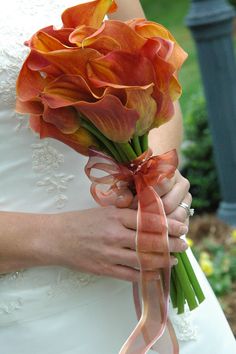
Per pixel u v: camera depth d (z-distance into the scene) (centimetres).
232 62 538
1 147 188
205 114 619
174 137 211
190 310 188
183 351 203
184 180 188
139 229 175
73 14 170
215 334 209
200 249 518
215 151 559
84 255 179
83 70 162
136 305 191
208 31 527
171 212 183
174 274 188
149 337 183
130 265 179
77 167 194
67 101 162
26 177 191
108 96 159
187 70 1014
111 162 177
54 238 180
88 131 172
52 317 193
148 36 172
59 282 192
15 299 191
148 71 163
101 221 178
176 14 1317
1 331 194
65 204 194
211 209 609
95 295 195
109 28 162
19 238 181
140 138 176
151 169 178
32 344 193
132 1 225
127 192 180
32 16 192
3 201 190
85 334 195
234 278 465
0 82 184
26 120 188
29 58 164
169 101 170
